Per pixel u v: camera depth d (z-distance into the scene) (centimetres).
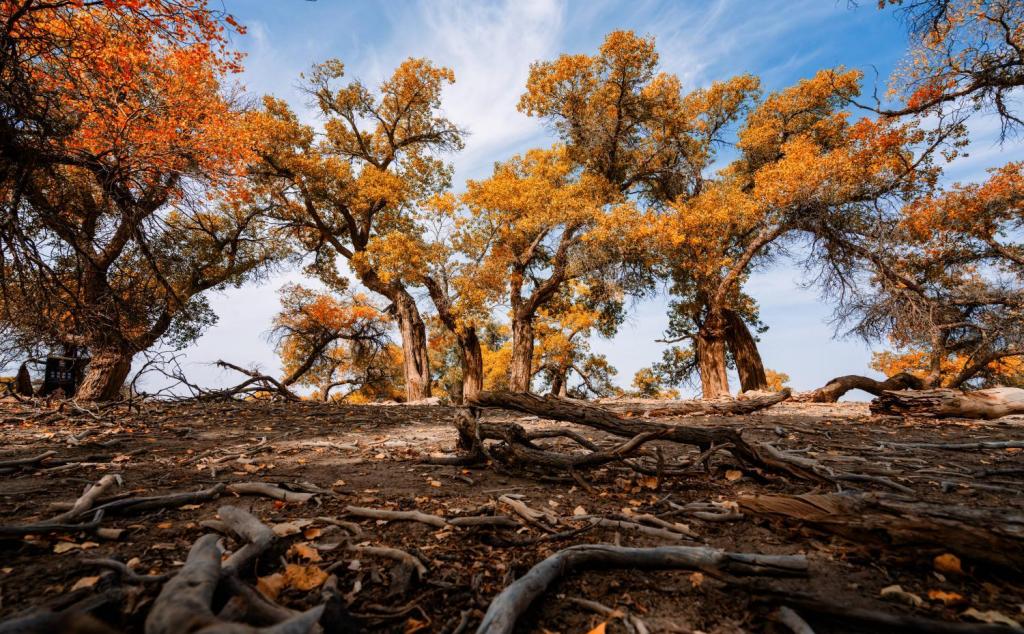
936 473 399
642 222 1923
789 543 240
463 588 188
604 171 2350
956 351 1877
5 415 696
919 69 1309
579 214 1961
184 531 243
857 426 709
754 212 1820
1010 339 1711
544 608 175
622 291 2158
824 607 162
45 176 712
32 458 396
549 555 224
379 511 275
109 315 931
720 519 275
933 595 178
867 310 1852
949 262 1859
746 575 195
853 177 1702
